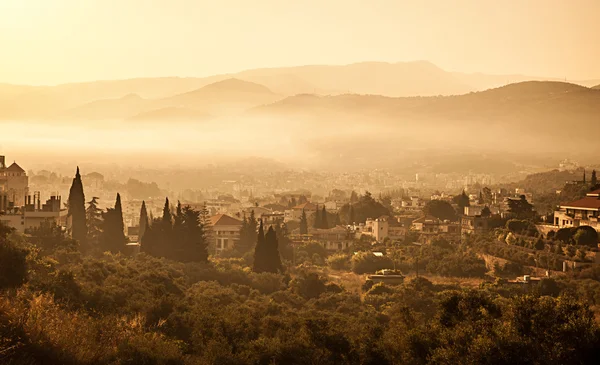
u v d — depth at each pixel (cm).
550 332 8350
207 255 19862
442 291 15175
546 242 18700
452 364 8312
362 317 13075
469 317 9481
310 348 9550
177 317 10931
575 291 15100
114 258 17400
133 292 12188
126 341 8775
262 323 11100
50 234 16512
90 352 8169
